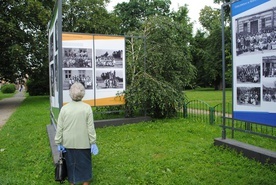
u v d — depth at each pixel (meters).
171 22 11.36
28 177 4.96
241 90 5.82
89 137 4.01
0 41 18.27
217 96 23.38
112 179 4.66
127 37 10.82
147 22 11.38
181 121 10.21
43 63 21.80
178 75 11.49
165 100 10.30
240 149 5.77
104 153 6.22
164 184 4.41
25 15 19.67
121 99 10.20
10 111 16.20
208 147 6.43
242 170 4.91
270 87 5.12
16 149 6.98
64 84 9.24
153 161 5.53
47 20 20.03
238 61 5.88
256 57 5.40
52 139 7.28
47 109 15.80
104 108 11.49
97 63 9.77
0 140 8.09
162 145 6.83
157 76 10.81
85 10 27.03
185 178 4.62
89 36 9.59
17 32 18.66
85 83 9.59
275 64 4.99
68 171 4.03
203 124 9.48
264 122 5.29
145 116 10.60
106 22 27.72
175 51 11.13
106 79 9.94
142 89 10.17
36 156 6.29
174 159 5.64
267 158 5.11
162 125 9.48
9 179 4.76
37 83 31.81
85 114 4.02
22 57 19.30
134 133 8.34
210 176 4.67
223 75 6.43
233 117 6.08
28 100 23.95
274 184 4.24
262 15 5.22
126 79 10.74
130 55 11.12
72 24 27.38
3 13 18.48
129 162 5.54
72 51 9.37
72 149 3.98
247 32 5.59
